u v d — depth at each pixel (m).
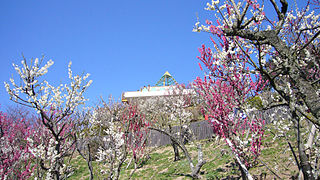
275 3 3.73
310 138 4.05
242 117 6.26
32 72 6.48
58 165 6.61
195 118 20.34
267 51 5.00
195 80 6.88
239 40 5.43
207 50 6.21
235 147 6.04
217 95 6.21
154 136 21.47
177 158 16.06
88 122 8.77
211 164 12.72
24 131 11.86
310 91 3.29
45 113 6.89
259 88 5.68
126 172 15.30
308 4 5.00
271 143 10.93
